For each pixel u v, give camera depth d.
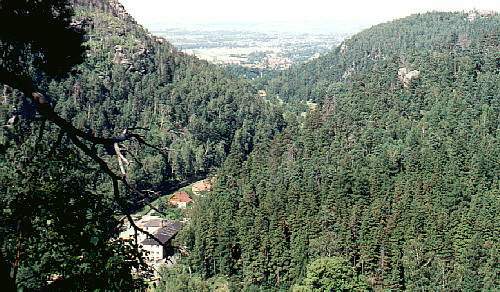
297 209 71.81
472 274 58.00
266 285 65.44
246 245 66.50
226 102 140.12
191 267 67.81
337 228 68.19
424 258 60.50
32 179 11.70
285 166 97.62
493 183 76.69
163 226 77.56
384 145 99.44
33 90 10.12
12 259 11.36
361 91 130.12
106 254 11.62
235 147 120.81
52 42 12.42
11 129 12.20
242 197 80.50
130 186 10.89
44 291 11.34
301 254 64.62
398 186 76.75
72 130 10.35
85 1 153.50
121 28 144.25
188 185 108.31
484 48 138.12
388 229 64.19
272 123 140.12
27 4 11.85
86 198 11.95
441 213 65.62
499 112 100.31
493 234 61.44
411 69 132.50
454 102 106.81
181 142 118.88
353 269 58.22
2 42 11.89
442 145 91.00
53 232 11.48
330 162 96.75
